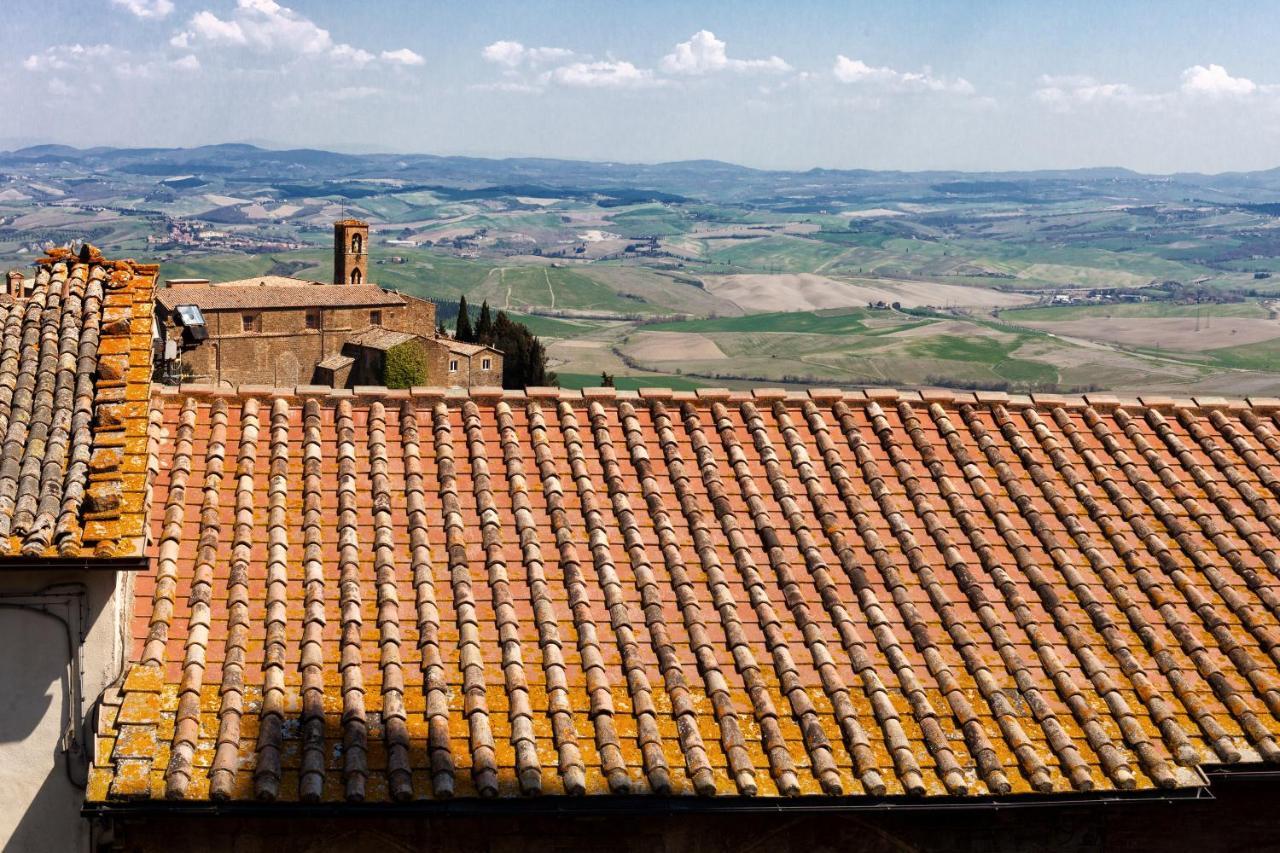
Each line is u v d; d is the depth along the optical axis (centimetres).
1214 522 1339
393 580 1147
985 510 1327
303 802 965
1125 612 1223
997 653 1162
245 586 1121
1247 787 1129
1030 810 1091
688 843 1052
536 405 1380
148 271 1314
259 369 10431
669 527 1244
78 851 997
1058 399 1493
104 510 995
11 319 1194
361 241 12656
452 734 1024
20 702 991
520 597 1155
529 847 1034
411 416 1338
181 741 981
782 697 1096
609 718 1056
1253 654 1186
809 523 1277
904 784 1035
